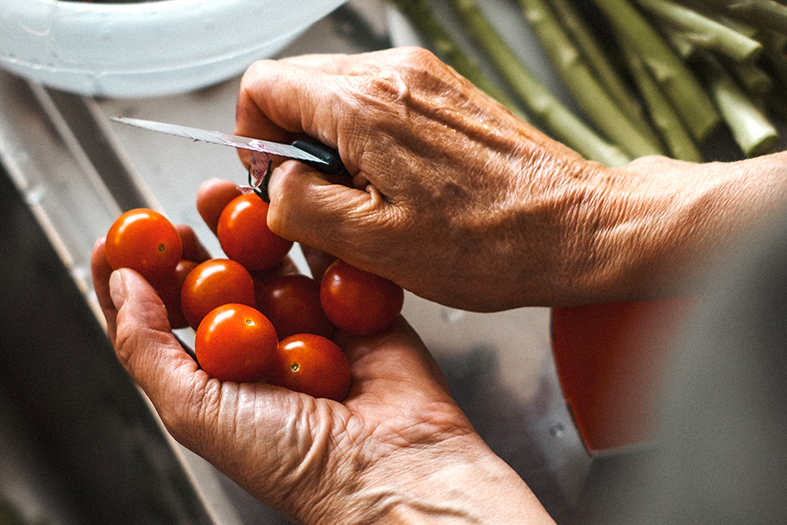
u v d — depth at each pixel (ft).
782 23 1.87
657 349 1.60
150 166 2.01
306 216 1.61
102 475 1.95
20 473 1.90
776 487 0.77
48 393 1.97
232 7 1.80
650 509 0.93
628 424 1.66
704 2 1.91
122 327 1.59
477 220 1.59
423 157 1.60
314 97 1.63
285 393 1.58
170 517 1.91
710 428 0.81
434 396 1.62
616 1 1.95
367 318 1.66
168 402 1.57
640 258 1.59
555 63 2.01
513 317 1.91
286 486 1.56
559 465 1.81
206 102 2.04
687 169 1.64
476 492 1.54
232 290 1.65
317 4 1.84
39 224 1.97
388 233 1.59
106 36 1.77
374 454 1.56
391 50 1.69
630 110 1.99
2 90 2.01
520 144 1.62
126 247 1.63
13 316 1.98
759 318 0.77
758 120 1.88
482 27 2.01
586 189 1.60
